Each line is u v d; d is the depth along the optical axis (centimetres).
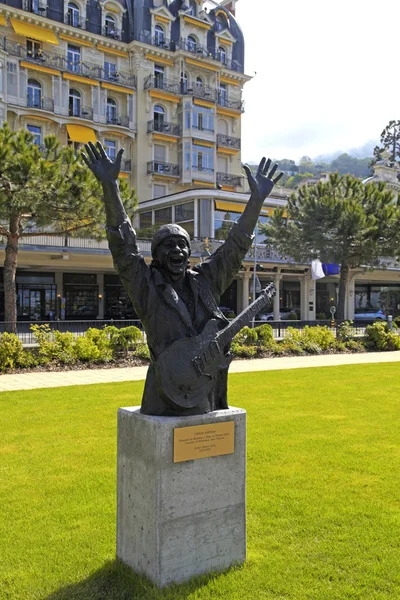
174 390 367
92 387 1147
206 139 4184
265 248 3478
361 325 3200
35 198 1527
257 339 1927
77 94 3728
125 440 389
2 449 677
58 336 1554
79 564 399
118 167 369
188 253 387
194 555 370
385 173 4712
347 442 716
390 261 3894
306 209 2606
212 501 378
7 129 1644
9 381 1248
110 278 3688
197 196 3319
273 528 457
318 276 3522
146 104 3991
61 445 695
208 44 4347
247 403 974
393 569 392
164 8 4056
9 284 1770
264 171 427
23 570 390
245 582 369
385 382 1246
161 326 379
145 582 361
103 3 3841
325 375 1361
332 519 475
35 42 3547
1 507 500
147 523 364
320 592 361
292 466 617
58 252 2756
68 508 498
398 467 614
